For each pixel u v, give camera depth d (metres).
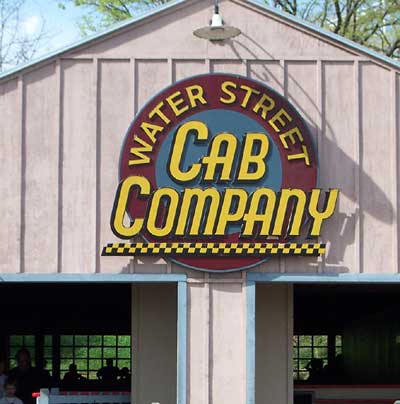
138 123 16.77
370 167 17.08
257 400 18.36
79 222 16.73
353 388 21.52
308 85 17.12
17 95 16.89
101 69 16.98
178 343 16.56
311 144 16.81
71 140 16.86
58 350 26.03
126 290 23.61
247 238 16.62
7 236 16.69
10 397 19.59
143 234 16.56
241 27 17.14
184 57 17.02
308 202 16.69
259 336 18.47
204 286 16.64
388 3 32.44
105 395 18.98
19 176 16.77
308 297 25.27
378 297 25.25
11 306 25.88
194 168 16.69
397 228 16.95
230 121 16.81
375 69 17.22
